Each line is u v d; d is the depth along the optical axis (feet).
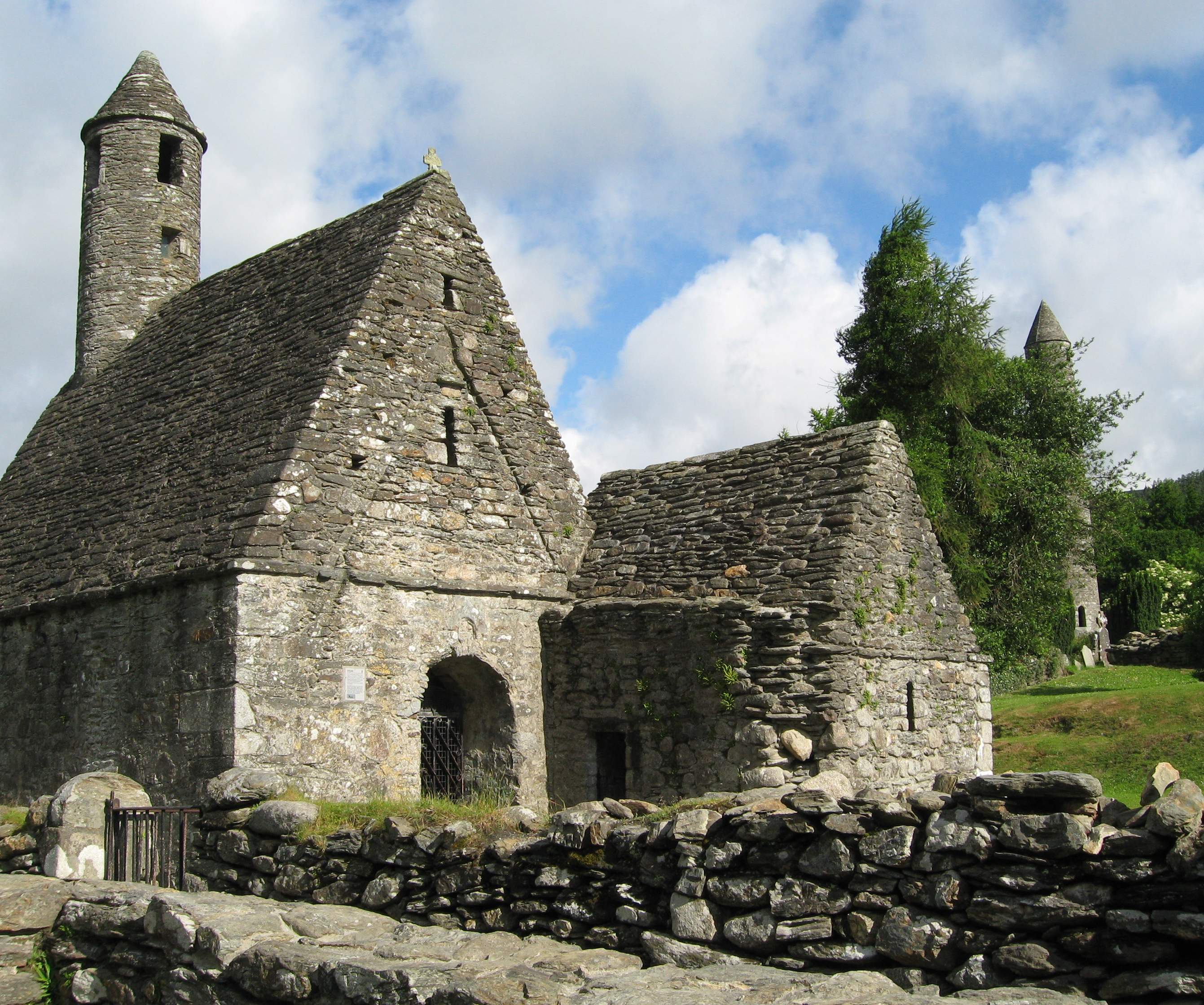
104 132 79.36
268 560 45.29
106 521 55.77
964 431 108.58
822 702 42.96
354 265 55.83
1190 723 75.15
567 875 24.73
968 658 53.26
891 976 19.89
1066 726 82.17
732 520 51.72
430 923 26.50
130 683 49.16
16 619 57.41
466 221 58.08
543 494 56.39
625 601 50.19
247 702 43.86
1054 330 196.54
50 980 27.84
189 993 23.93
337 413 49.57
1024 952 18.53
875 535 47.85
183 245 79.25
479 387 55.47
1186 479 269.85
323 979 20.92
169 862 32.32
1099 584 205.57
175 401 60.29
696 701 46.32
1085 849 18.34
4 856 33.30
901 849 20.39
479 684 53.88
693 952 21.91
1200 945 17.08
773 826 22.08
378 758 47.39
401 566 49.85
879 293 104.94
